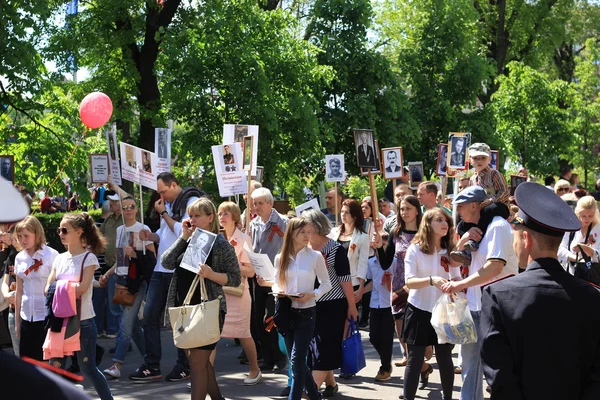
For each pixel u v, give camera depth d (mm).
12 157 12508
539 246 3609
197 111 19188
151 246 9266
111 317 11859
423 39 27125
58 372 1875
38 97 17500
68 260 7031
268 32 20078
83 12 20625
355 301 8047
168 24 20281
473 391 6262
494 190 8297
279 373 9180
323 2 23516
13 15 16094
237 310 8328
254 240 9070
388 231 9867
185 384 8570
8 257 8414
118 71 21188
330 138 21734
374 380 8766
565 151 27781
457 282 6062
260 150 19359
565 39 35406
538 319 3416
